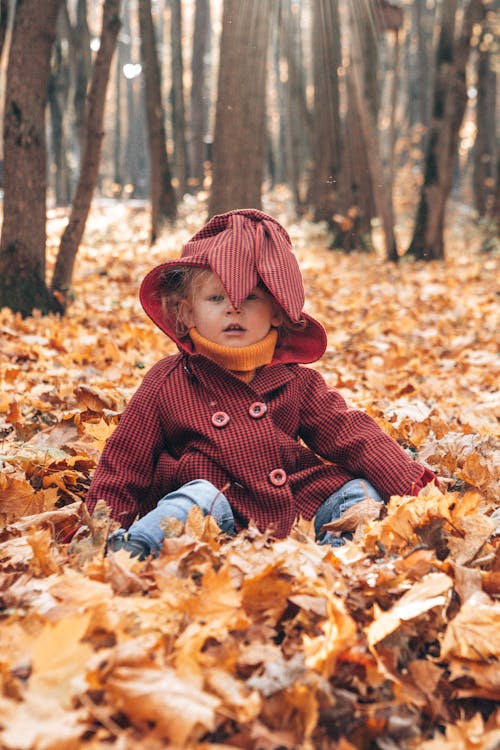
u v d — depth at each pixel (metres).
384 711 1.63
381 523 2.31
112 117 52.09
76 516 2.72
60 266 8.12
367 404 4.54
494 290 11.05
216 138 10.28
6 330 6.48
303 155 28.59
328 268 13.53
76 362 5.68
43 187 7.77
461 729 1.62
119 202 28.33
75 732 1.33
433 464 3.45
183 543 2.09
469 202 37.06
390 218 15.29
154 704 1.42
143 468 2.71
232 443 2.62
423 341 7.59
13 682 1.45
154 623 1.74
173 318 2.89
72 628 1.50
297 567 2.04
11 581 2.09
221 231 2.85
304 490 2.67
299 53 28.14
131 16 45.44
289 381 2.81
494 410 4.72
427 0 36.66
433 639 1.90
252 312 2.69
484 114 23.23
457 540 2.26
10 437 3.74
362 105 15.12
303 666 1.61
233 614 1.80
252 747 1.48
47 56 7.64
